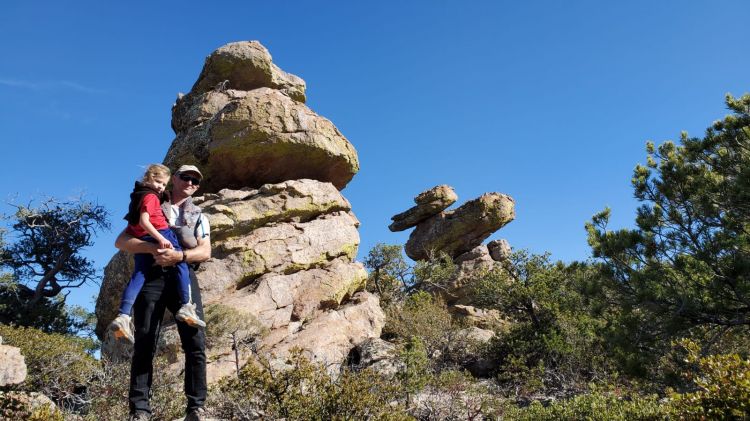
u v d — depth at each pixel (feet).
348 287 62.64
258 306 53.62
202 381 12.92
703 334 41.27
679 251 43.52
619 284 44.14
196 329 12.96
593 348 56.44
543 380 53.52
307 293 58.70
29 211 83.82
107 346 50.37
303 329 55.26
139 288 12.46
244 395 26.22
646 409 27.78
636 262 44.52
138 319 12.70
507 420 35.50
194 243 13.37
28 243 88.17
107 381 37.14
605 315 47.85
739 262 38.83
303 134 66.80
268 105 66.80
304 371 25.73
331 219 65.98
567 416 30.89
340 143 71.05
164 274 12.89
